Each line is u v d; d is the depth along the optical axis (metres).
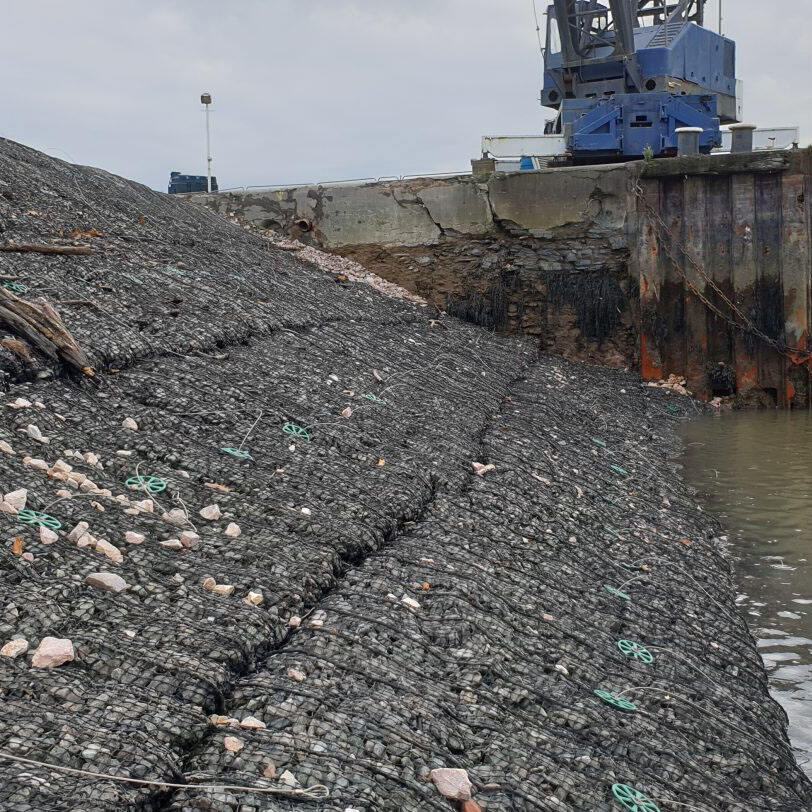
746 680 6.10
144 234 13.35
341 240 19.69
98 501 5.52
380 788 3.73
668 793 4.40
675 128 19.53
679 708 5.23
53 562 4.67
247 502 6.11
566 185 18.14
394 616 5.17
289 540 5.71
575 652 5.55
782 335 17.12
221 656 4.33
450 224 18.97
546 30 21.30
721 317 17.53
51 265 9.98
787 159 16.67
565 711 4.80
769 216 17.03
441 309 19.14
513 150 21.11
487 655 5.07
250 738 3.87
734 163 16.97
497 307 18.81
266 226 20.11
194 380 8.13
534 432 11.01
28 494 5.20
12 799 3.15
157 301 10.17
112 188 15.20
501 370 14.79
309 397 8.82
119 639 4.25
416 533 6.63
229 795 3.49
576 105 20.22
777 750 5.22
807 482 11.37
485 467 8.55
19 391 6.66
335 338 12.03
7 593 4.30
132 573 4.86
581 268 18.34
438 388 11.52
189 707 3.93
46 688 3.79
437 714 4.39
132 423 6.94
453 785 3.84
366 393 9.85
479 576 6.06
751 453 13.16
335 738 3.98
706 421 15.98
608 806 4.13
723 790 4.62
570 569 6.88
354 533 6.07
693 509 9.95
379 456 7.93
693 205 17.48
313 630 4.84
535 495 8.31
